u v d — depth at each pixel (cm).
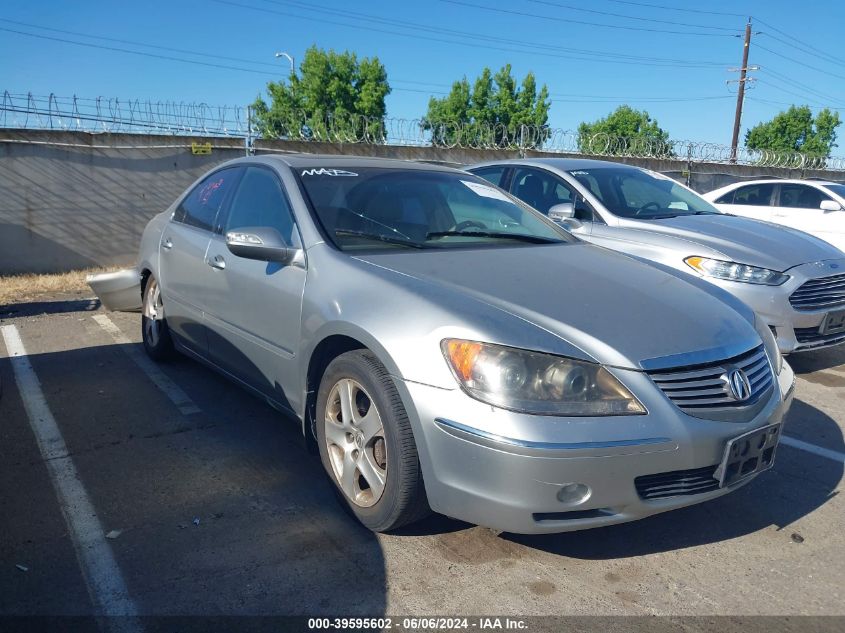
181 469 372
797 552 312
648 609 268
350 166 416
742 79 3306
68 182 1052
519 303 287
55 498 339
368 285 308
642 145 1611
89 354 576
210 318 427
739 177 1883
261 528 315
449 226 393
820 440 441
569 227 612
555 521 261
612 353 266
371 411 296
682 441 262
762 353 312
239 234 351
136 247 1120
